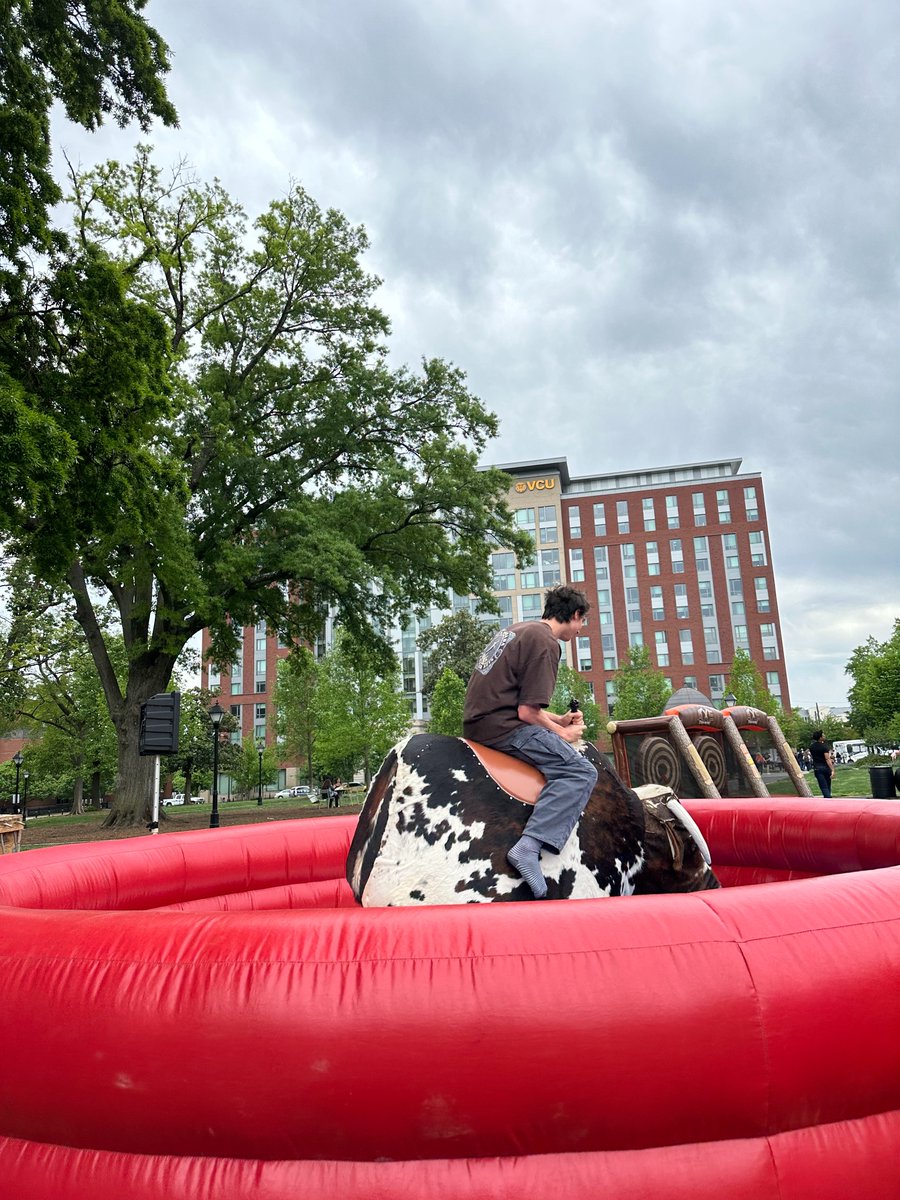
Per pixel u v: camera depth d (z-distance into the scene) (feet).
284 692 171.83
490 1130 6.81
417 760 12.10
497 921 7.52
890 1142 7.32
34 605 110.32
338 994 7.00
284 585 95.40
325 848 21.86
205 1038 7.03
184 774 251.19
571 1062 6.79
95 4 47.21
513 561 311.47
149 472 50.98
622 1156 6.95
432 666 226.99
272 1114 6.88
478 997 6.91
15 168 43.80
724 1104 6.93
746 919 7.64
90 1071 7.25
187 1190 6.97
